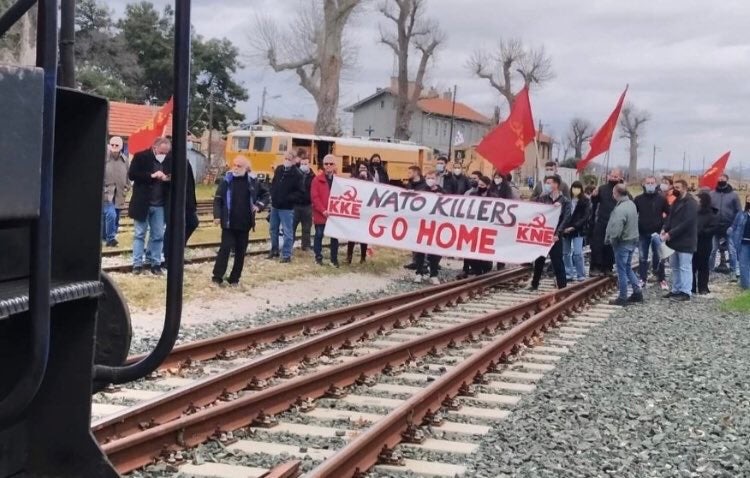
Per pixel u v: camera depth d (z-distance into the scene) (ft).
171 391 24.02
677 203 61.67
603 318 51.06
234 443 21.94
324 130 121.39
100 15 198.18
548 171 64.59
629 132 315.58
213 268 57.62
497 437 24.30
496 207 62.80
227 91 225.56
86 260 10.38
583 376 33.68
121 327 13.08
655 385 32.86
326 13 119.65
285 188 65.41
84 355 10.66
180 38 9.84
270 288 54.54
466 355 37.01
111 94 181.37
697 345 42.70
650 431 26.16
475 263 71.15
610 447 24.16
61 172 10.39
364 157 147.64
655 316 52.65
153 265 51.47
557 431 25.49
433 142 329.31
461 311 51.03
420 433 23.43
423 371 32.94
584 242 78.48
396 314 44.11
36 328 8.21
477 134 356.38
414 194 64.28
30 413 10.80
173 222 10.38
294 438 22.80
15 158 7.73
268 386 28.32
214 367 31.45
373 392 28.94
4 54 50.72
